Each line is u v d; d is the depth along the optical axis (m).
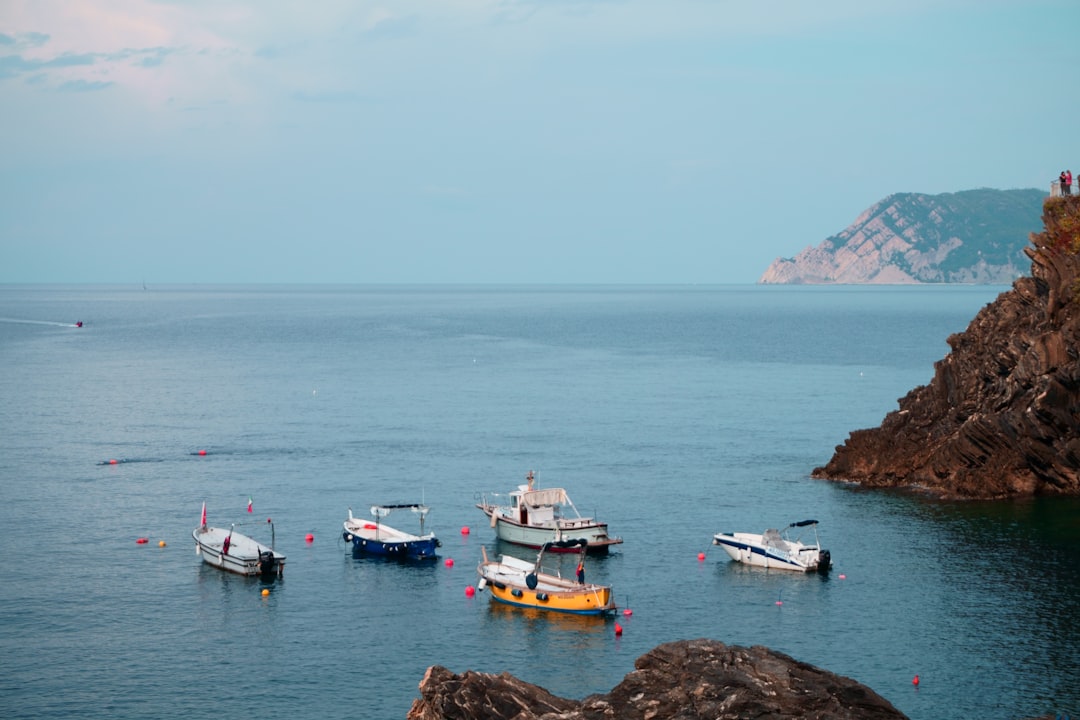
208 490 123.81
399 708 66.88
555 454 146.00
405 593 88.81
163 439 157.38
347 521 105.44
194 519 110.94
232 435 161.00
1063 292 114.19
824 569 92.62
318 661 74.06
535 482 128.12
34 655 74.38
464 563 97.69
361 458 143.25
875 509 112.56
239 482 128.38
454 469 136.38
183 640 77.56
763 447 150.88
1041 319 117.31
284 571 94.62
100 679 70.62
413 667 73.19
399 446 152.00
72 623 80.62
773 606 84.25
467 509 117.19
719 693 45.12
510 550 102.00
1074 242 114.50
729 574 92.94
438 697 48.25
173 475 132.00
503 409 188.50
